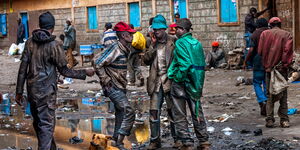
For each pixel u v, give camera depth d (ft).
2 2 139.03
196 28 84.99
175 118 27.73
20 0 132.16
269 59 32.86
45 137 25.62
